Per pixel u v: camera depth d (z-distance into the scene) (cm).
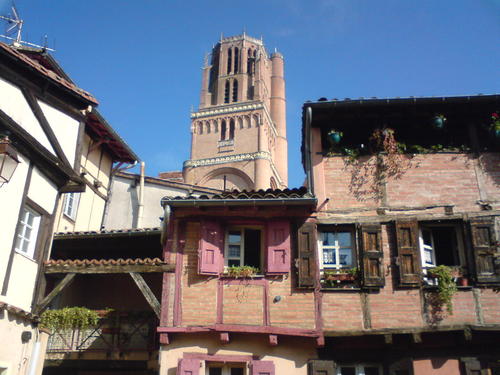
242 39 7425
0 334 1123
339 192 1345
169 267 1273
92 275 1770
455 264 1272
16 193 1212
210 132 6519
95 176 2253
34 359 1238
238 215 1299
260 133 6312
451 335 1175
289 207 1291
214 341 1210
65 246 1702
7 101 1232
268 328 1190
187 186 2550
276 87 7738
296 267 1246
